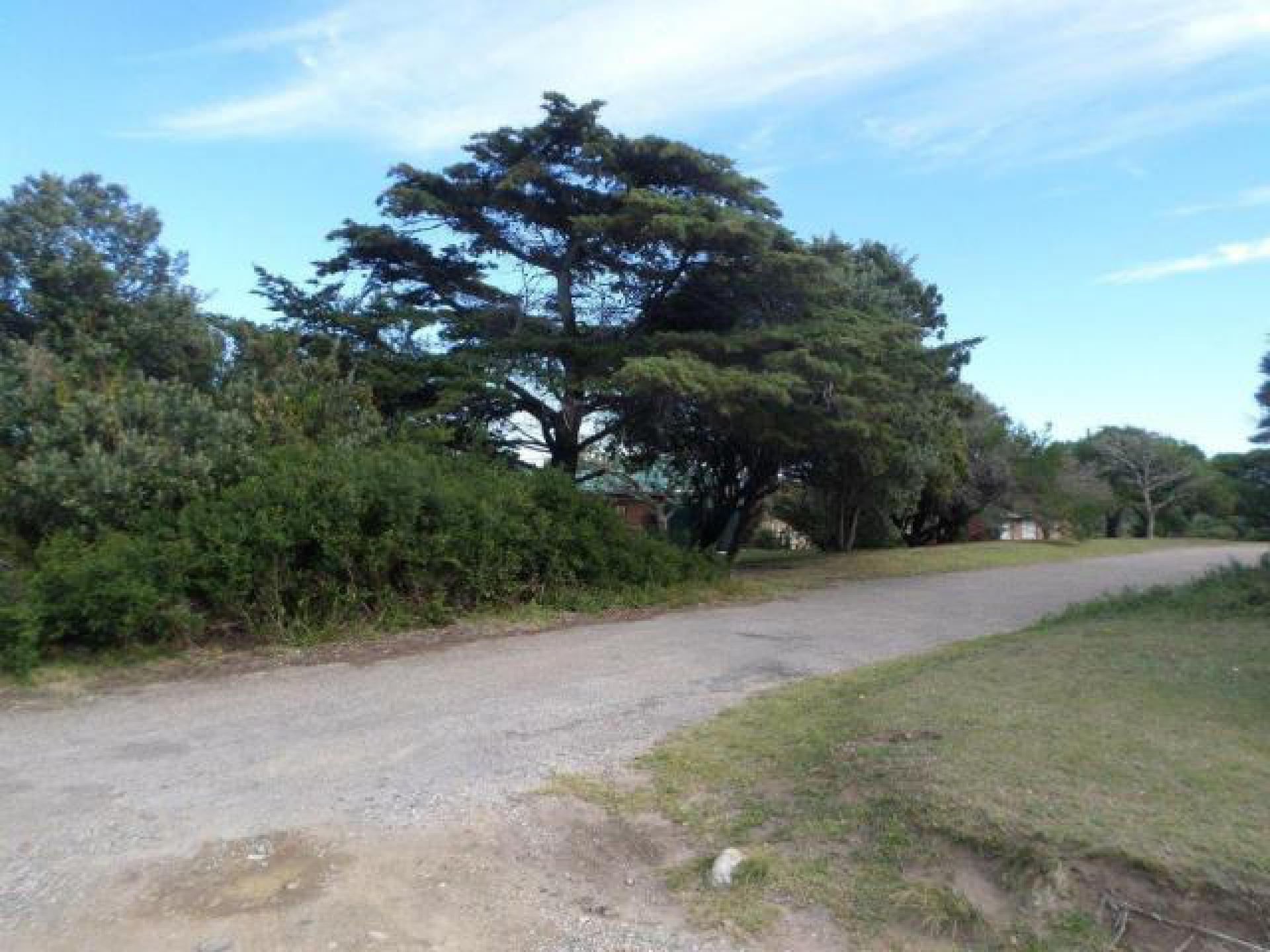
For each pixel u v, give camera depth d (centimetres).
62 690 827
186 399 1191
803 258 1623
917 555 2483
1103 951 354
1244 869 370
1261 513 1416
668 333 1659
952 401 2392
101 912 406
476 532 1198
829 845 450
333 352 1492
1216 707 606
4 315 1364
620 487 2608
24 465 1016
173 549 961
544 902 418
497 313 1812
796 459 2181
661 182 1744
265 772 588
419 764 600
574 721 705
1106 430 5275
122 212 1479
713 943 383
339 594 1072
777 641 1077
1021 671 744
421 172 1706
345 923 397
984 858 408
